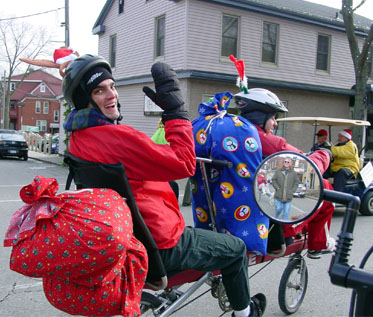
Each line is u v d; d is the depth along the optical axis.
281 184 2.12
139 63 16.22
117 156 1.89
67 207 1.71
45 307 3.71
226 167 2.53
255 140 2.57
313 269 4.85
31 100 57.09
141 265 1.88
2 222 6.61
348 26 11.83
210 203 2.61
